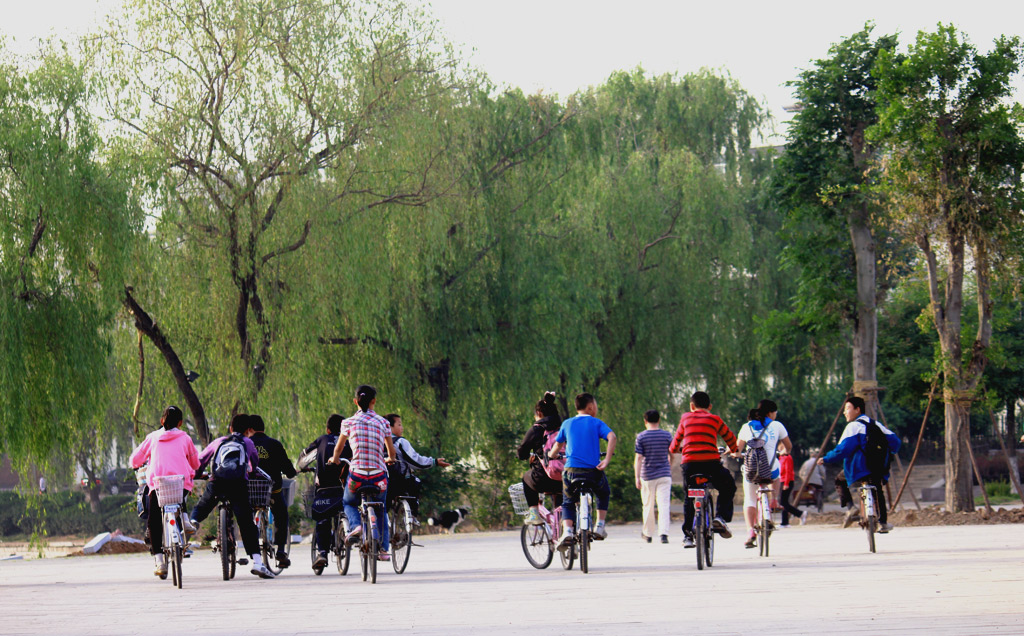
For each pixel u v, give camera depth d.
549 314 117.88
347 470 49.47
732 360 143.38
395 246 99.81
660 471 72.06
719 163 160.62
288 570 57.06
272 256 92.00
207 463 49.00
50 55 84.88
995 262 89.69
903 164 88.88
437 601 37.22
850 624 28.02
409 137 98.00
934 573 42.84
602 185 130.62
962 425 90.56
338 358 103.94
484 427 110.81
